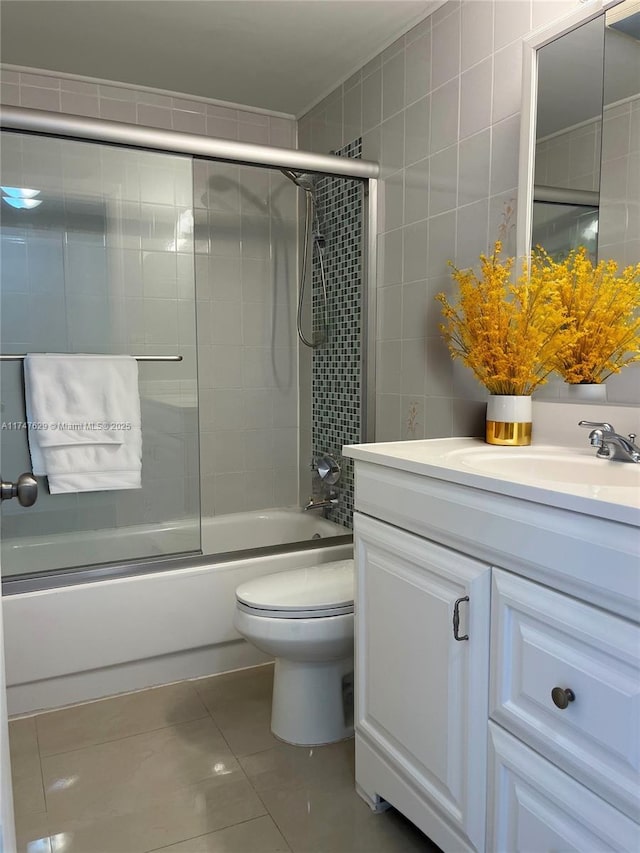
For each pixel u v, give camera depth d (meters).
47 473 2.11
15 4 2.02
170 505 2.28
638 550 0.87
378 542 1.45
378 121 2.37
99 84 2.61
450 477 1.21
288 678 1.85
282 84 2.64
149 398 2.25
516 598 1.07
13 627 1.95
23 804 1.57
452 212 1.99
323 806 1.56
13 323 2.07
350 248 2.58
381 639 1.46
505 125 1.77
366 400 2.52
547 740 1.02
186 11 2.07
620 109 1.44
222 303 2.90
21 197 2.06
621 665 0.90
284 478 3.10
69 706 2.04
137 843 1.44
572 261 1.56
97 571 2.10
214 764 1.73
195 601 2.19
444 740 1.26
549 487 1.01
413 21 2.12
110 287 2.19
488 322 1.66
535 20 1.66
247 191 2.90
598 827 0.93
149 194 2.22
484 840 1.18
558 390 1.63
